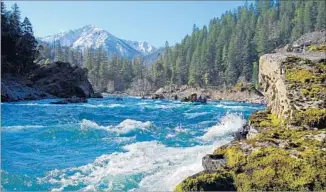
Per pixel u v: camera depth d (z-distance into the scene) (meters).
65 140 12.88
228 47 121.56
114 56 144.75
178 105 44.38
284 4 145.38
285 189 4.41
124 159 8.89
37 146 11.84
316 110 6.23
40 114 24.52
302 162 4.60
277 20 134.50
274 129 6.44
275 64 8.11
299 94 6.84
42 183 7.56
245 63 110.31
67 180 7.68
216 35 138.12
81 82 64.81
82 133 14.05
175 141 12.06
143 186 6.56
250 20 136.50
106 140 12.73
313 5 123.12
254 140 5.71
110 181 7.25
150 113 27.55
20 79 58.69
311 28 107.94
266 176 4.59
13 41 64.50
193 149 9.73
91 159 9.69
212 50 123.69
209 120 21.59
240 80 106.81
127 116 24.09
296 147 5.11
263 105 57.22
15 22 68.62
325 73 7.30
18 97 47.75
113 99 62.47
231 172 4.87
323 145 5.09
